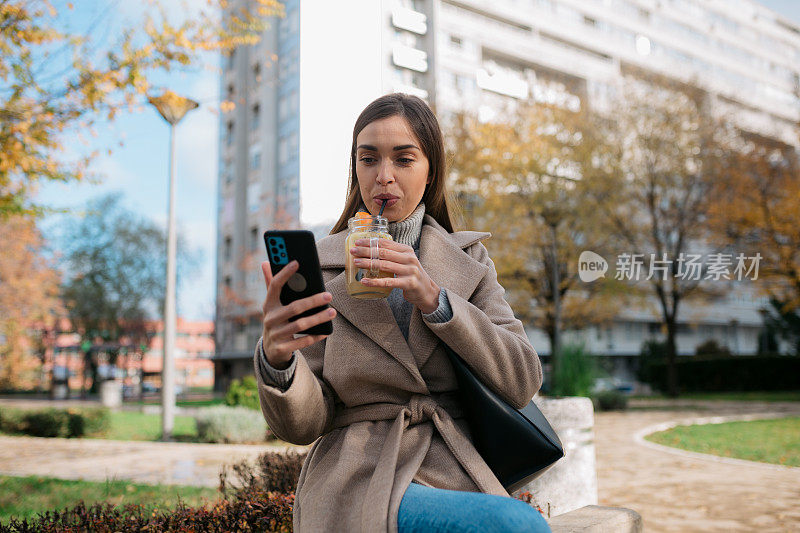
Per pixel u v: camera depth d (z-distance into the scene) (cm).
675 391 2278
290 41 2739
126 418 1491
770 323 3148
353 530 113
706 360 2850
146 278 3272
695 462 736
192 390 4928
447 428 129
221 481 379
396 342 131
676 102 2091
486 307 141
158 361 6444
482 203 1862
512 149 1834
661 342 3484
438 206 159
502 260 1869
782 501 513
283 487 315
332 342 135
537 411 146
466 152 1858
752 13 4375
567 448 315
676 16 3966
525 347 130
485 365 125
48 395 3738
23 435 1124
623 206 2062
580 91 2170
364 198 143
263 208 2911
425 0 2761
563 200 1888
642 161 2047
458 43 3078
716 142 2066
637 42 3709
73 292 3111
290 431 125
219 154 3481
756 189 2005
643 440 977
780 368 2712
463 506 103
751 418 1335
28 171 624
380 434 130
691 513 474
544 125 1959
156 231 3316
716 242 2036
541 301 2027
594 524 168
